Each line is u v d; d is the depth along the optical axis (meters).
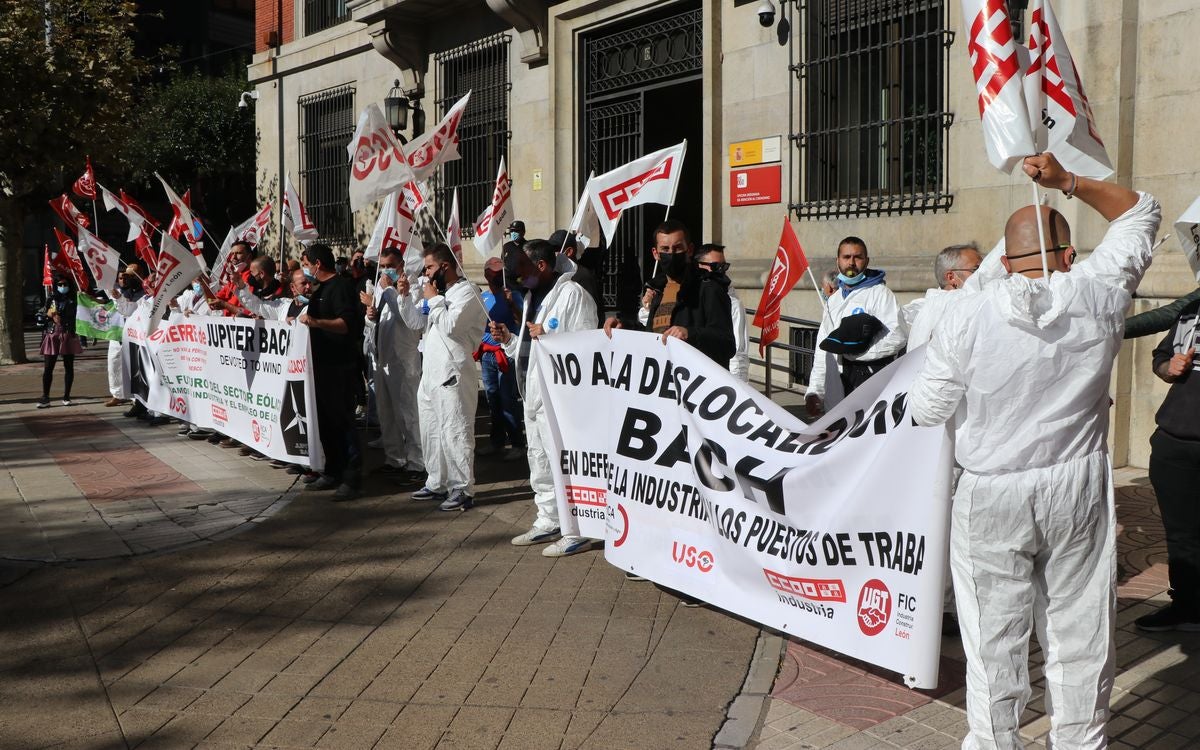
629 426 5.23
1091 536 3.06
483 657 4.52
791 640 4.70
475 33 14.20
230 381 9.04
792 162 10.12
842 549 4.00
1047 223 3.14
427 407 7.13
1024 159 3.08
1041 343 2.95
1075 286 2.95
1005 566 3.07
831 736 3.74
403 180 7.12
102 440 10.16
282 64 18.56
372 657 4.55
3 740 3.80
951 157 8.83
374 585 5.52
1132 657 4.38
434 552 6.10
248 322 8.59
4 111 13.95
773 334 6.35
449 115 8.43
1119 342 3.04
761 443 4.43
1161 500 4.61
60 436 10.43
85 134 14.91
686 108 12.55
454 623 4.94
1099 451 3.08
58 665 4.50
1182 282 7.18
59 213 11.32
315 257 7.51
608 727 3.85
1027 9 7.71
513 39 13.54
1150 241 3.14
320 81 17.77
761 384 10.40
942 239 8.91
